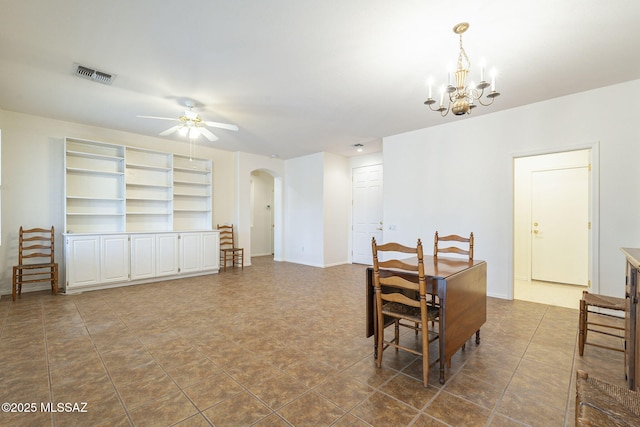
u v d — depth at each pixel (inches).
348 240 281.0
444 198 177.2
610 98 126.9
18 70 112.7
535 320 124.1
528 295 164.2
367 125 180.9
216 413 65.0
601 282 128.9
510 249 154.2
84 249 165.2
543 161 199.3
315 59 105.3
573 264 189.6
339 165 273.9
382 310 87.0
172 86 126.6
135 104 146.7
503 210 156.3
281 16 82.4
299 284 188.9
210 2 76.7
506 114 154.7
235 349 96.4
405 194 194.9
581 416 40.1
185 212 230.4
